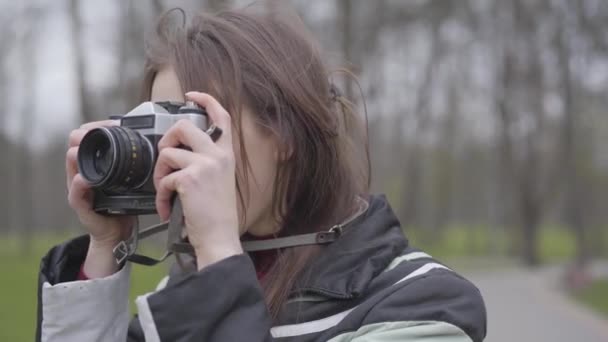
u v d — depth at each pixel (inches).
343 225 63.9
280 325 60.6
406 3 922.7
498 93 1242.6
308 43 65.2
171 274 73.1
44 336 67.2
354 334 57.8
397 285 59.1
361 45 782.5
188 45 62.9
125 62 599.5
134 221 66.9
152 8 406.0
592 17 1029.8
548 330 485.4
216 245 55.4
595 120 1282.0
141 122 60.1
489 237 2082.9
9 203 1777.8
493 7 1126.4
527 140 1328.7
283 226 64.8
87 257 70.2
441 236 2018.9
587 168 1469.0
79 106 679.7
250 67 61.5
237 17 65.4
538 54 1160.8
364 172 71.8
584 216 1274.6
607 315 575.8
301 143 62.5
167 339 52.9
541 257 1568.7
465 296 59.4
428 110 1349.7
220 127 57.8
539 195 1333.7
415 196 1481.3
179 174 56.1
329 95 66.4
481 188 2062.0
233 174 57.3
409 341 55.8
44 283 67.9
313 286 60.6
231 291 53.4
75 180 66.5
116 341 68.2
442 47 1174.3
